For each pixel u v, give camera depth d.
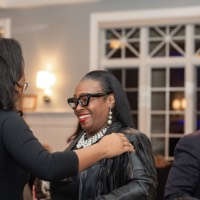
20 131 1.40
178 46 7.03
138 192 1.51
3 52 1.47
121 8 7.11
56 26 7.45
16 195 1.46
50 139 7.32
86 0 7.25
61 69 7.40
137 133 1.68
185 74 6.96
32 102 7.44
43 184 2.27
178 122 7.05
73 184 1.68
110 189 1.61
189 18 6.77
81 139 1.84
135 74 7.31
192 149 1.85
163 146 7.10
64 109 7.32
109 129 1.73
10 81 1.45
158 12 6.91
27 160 1.36
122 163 1.60
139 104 7.19
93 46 7.26
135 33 7.26
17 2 7.57
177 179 1.83
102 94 1.72
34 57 7.53
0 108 1.44
